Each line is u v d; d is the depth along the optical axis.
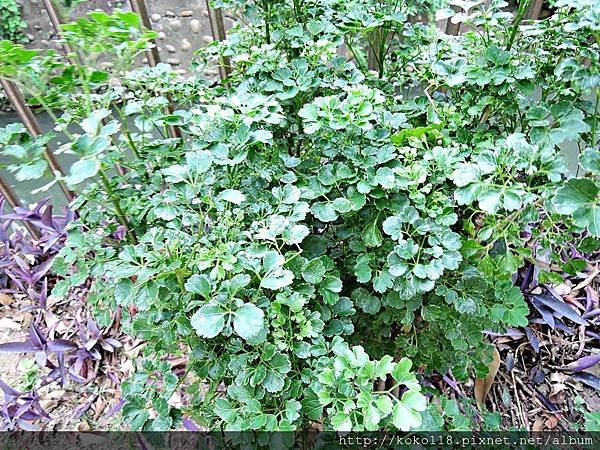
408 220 0.92
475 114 1.09
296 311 0.83
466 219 1.08
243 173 1.02
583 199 0.70
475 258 1.04
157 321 0.94
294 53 1.22
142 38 0.97
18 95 1.45
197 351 0.91
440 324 1.07
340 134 1.00
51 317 1.67
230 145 0.93
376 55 1.35
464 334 1.05
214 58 1.27
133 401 0.92
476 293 1.02
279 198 0.95
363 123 0.92
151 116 1.14
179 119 1.13
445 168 0.95
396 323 1.24
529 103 1.09
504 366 1.50
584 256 1.61
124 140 1.21
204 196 0.88
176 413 0.93
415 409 0.69
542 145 0.84
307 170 1.15
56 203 2.23
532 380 1.48
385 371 0.74
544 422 1.38
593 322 1.54
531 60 1.12
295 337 0.85
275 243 0.86
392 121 1.03
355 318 1.18
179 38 3.09
